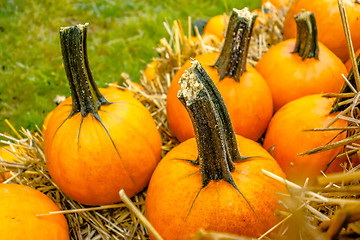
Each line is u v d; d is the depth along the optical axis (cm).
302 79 60
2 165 62
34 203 50
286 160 54
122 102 53
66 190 53
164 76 79
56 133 51
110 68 120
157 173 48
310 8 67
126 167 51
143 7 158
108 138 50
